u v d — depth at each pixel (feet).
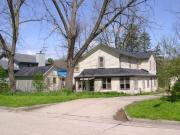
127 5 96.37
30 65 201.77
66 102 67.10
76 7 99.91
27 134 33.22
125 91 132.26
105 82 136.98
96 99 74.13
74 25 99.86
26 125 39.55
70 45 100.22
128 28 118.42
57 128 37.29
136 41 219.82
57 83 164.35
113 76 134.82
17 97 77.97
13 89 101.50
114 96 95.45
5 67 172.35
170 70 80.43
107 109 55.16
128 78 132.36
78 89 143.23
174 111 46.34
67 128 37.37
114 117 47.52
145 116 44.14
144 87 147.64
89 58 145.89
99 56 143.43
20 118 46.78
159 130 36.24
